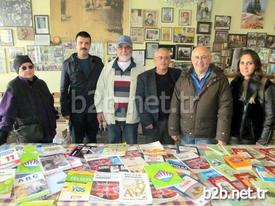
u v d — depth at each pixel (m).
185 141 2.14
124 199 1.15
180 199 1.16
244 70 1.96
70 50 3.62
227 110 1.96
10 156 1.50
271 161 1.53
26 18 3.51
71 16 3.54
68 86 2.62
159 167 1.41
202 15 3.62
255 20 3.71
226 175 1.36
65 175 1.33
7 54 3.59
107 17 3.57
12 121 1.90
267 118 1.94
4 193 1.17
